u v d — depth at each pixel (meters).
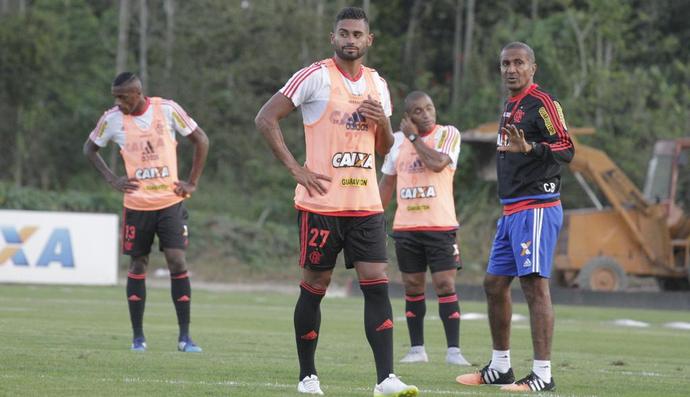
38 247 92.69
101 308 61.69
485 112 153.50
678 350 45.47
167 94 149.12
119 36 152.38
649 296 92.44
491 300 29.06
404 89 167.88
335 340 44.44
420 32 183.38
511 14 167.25
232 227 130.12
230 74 153.62
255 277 123.00
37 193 131.38
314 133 24.56
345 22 24.52
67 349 35.12
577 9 175.00
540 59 157.00
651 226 101.00
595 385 29.38
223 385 26.11
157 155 37.88
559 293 96.31
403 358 37.41
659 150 103.56
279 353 36.72
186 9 159.50
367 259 24.39
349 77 24.69
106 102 154.12
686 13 176.75
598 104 153.00
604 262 100.88
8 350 33.75
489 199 141.38
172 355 34.50
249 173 149.38
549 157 27.66
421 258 37.66
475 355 39.78
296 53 153.62
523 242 28.02
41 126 148.75
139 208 37.34
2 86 141.00
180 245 37.41
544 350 27.77
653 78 161.25
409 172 38.22
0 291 78.75
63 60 153.75
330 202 24.27
